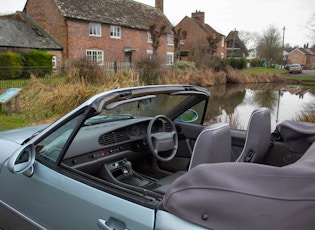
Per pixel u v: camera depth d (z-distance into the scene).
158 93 2.58
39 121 8.38
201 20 49.94
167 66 20.81
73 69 12.97
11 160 2.04
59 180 2.03
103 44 28.67
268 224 1.21
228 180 1.38
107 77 13.48
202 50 32.25
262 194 1.29
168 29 36.94
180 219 1.40
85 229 1.84
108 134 3.01
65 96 9.70
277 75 35.09
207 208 1.34
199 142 1.98
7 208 2.42
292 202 1.23
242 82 31.17
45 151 2.23
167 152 3.48
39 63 21.19
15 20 25.03
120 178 3.10
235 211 1.28
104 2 31.12
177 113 3.50
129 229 1.58
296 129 2.69
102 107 1.91
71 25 25.39
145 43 34.12
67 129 2.10
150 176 3.47
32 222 2.23
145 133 3.38
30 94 10.84
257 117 2.54
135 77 14.41
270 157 2.86
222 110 12.76
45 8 25.53
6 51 21.08
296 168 1.39
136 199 1.65
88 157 2.83
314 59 79.19
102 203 1.75
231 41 62.47
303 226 1.17
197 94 3.09
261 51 61.59
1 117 8.47
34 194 2.18
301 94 21.80
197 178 1.45
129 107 2.89
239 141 3.09
